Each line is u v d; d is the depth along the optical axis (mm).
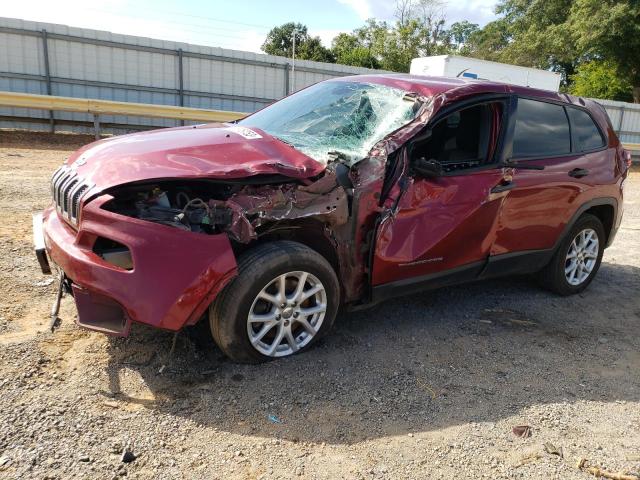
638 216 9719
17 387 2893
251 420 2822
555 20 33688
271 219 3078
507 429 2949
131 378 3088
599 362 3873
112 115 14930
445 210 3738
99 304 2953
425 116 3611
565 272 5023
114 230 2861
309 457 2588
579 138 4840
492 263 4230
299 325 3518
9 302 3889
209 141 3432
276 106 4758
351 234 3445
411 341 3904
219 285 2963
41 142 13406
